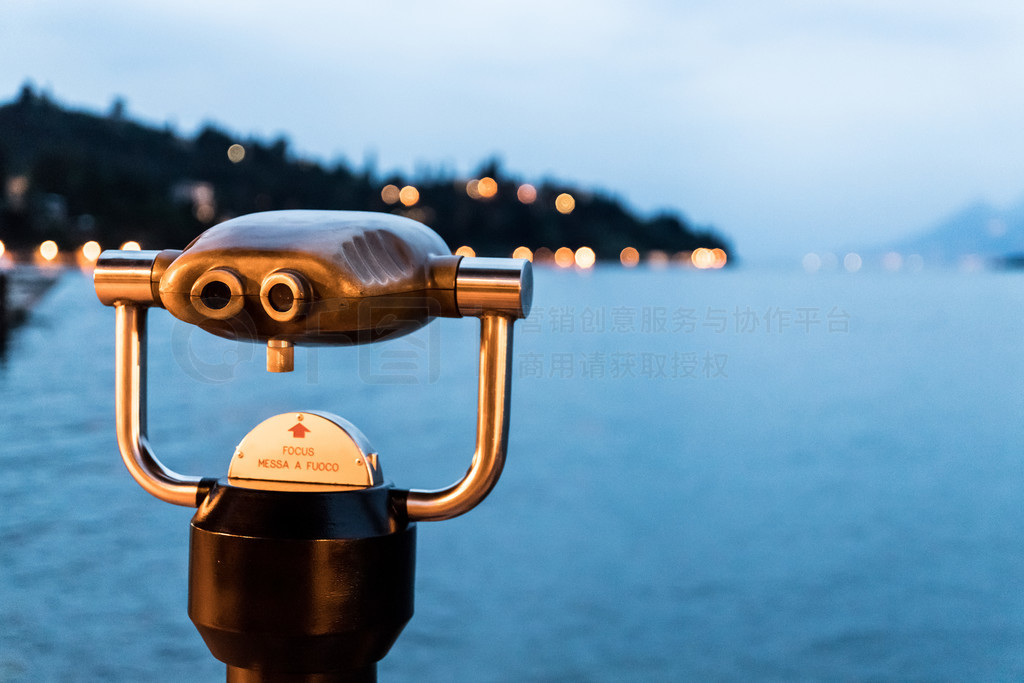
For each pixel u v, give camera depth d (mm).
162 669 5492
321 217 862
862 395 24469
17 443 12227
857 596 8141
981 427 19203
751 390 25656
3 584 6859
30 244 69688
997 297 84625
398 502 927
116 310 998
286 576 866
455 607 7621
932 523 11219
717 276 114875
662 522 11117
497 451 910
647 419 20469
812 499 12578
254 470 933
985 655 6742
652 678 6184
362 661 912
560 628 7160
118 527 8508
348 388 22922
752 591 8328
